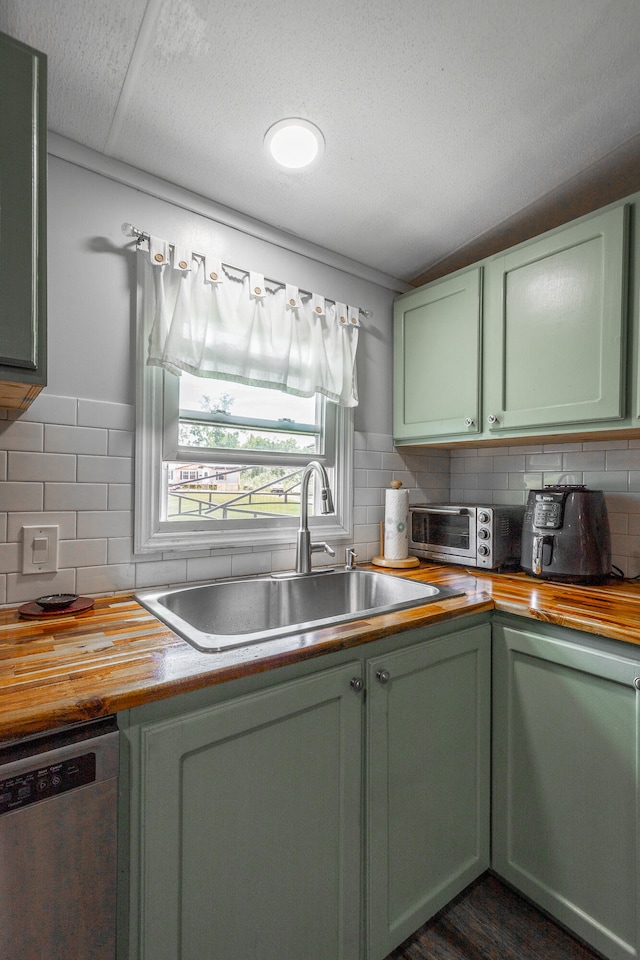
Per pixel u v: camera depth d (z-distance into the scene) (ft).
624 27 3.25
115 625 3.57
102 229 4.40
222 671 2.75
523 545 5.56
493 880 4.71
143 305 4.59
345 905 3.43
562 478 6.18
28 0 3.03
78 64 3.50
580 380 4.69
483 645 4.48
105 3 3.06
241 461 5.52
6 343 2.86
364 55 3.45
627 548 5.52
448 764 4.18
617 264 4.40
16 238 2.90
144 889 2.51
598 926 3.71
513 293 5.30
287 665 3.09
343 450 6.30
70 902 2.26
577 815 3.87
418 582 5.16
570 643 3.94
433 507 6.39
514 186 4.95
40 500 4.07
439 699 4.10
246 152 4.39
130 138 4.20
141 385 4.58
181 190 4.83
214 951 2.78
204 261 4.87
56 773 2.22
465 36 3.32
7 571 3.93
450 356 5.96
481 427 5.64
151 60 3.47
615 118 4.06
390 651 3.74
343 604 5.73
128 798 2.50
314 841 3.26
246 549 5.36
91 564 4.32
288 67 3.54
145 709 2.56
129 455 4.54
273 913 3.04
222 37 3.30
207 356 4.90
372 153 4.45
